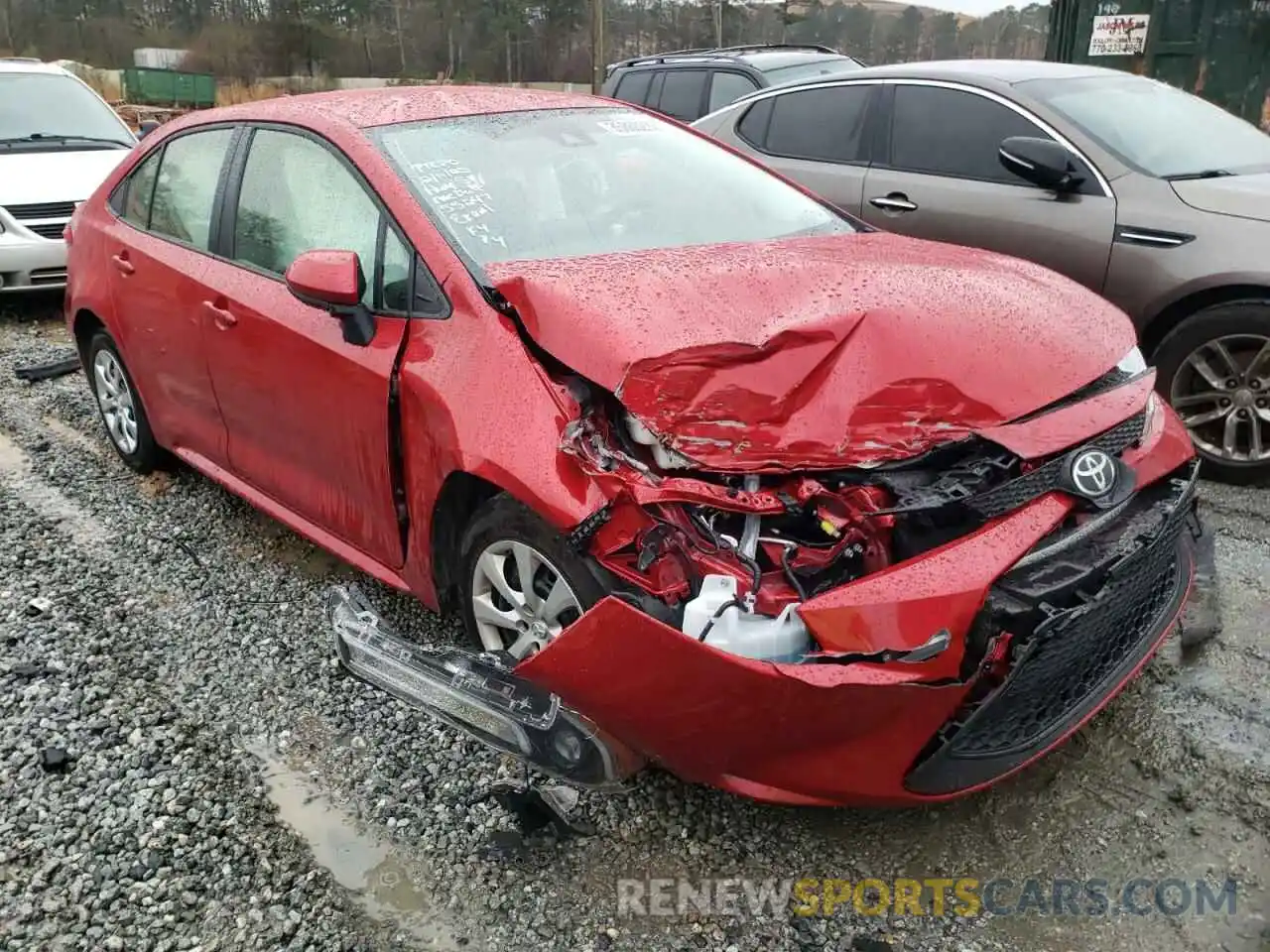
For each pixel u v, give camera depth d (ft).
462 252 10.04
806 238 11.78
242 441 12.98
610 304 8.84
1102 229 16.20
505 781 9.24
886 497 7.88
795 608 7.49
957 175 18.13
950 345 8.64
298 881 8.42
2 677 11.07
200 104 116.57
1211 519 14.30
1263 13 30.50
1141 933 7.76
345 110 12.05
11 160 27.81
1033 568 7.79
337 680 11.07
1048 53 35.81
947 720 7.57
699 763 7.88
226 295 12.28
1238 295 15.15
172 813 9.14
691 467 7.98
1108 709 10.17
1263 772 9.28
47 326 26.50
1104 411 8.71
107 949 7.79
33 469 17.06
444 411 9.22
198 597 12.85
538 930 7.94
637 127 13.28
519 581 9.34
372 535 10.98
